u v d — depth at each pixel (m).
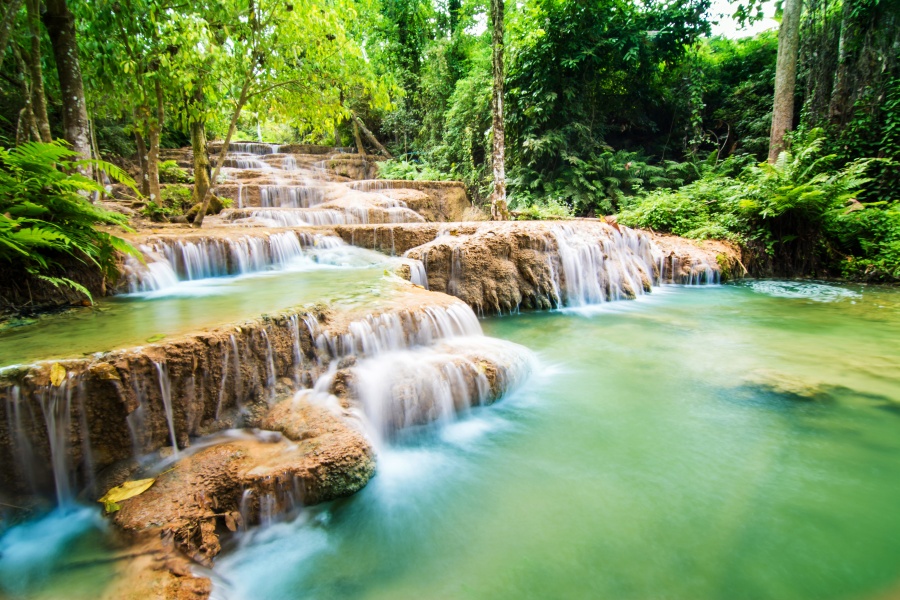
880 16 11.63
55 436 2.63
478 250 7.53
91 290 4.88
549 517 2.88
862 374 4.90
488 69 16.84
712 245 10.95
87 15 7.40
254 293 5.19
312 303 4.29
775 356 5.54
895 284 9.80
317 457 2.95
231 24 7.81
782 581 2.33
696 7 16.22
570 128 15.57
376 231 8.30
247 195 12.53
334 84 9.05
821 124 12.70
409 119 21.19
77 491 2.71
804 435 3.73
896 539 2.61
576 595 2.29
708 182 13.23
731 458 3.46
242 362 3.38
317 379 3.78
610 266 8.88
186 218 9.61
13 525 2.53
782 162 10.88
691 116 17.91
